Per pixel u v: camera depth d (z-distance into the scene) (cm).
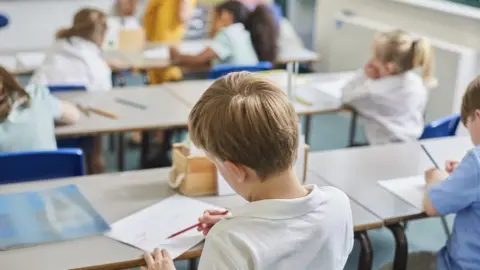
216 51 393
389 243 290
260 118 108
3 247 147
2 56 466
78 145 313
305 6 604
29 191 180
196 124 114
